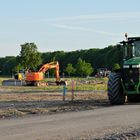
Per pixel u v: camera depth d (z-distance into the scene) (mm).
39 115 19297
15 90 52906
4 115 19812
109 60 167500
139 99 26266
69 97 34594
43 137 12062
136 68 24719
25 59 114438
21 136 12273
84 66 149750
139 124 14867
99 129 13656
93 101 28547
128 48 26109
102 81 83562
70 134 12609
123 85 24906
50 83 72812
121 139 11797
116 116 17453
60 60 193875
